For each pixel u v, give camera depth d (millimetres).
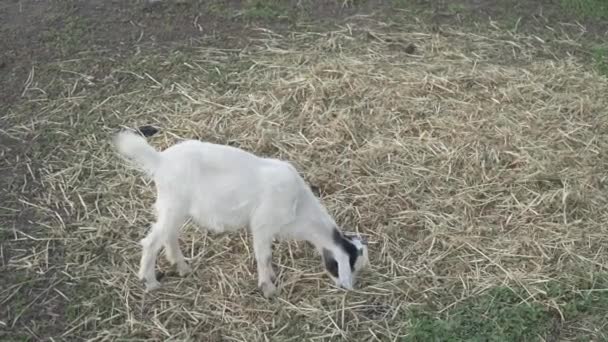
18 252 3508
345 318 3340
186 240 3547
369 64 4367
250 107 4102
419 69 4359
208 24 4645
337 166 3832
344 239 3332
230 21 4672
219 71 4324
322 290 3414
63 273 3438
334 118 4055
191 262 3484
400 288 3422
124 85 4238
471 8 4844
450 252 3545
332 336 3285
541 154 3926
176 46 4488
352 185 3758
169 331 3283
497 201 3736
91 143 3926
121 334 3270
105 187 3738
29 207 3664
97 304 3344
